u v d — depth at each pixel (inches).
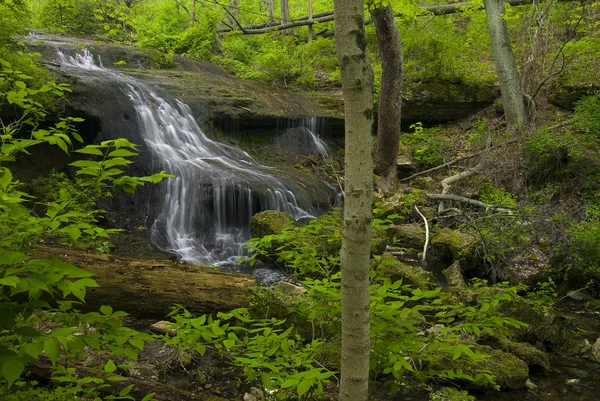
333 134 573.0
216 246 358.6
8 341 76.7
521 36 603.5
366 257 82.4
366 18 661.3
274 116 513.3
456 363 166.9
